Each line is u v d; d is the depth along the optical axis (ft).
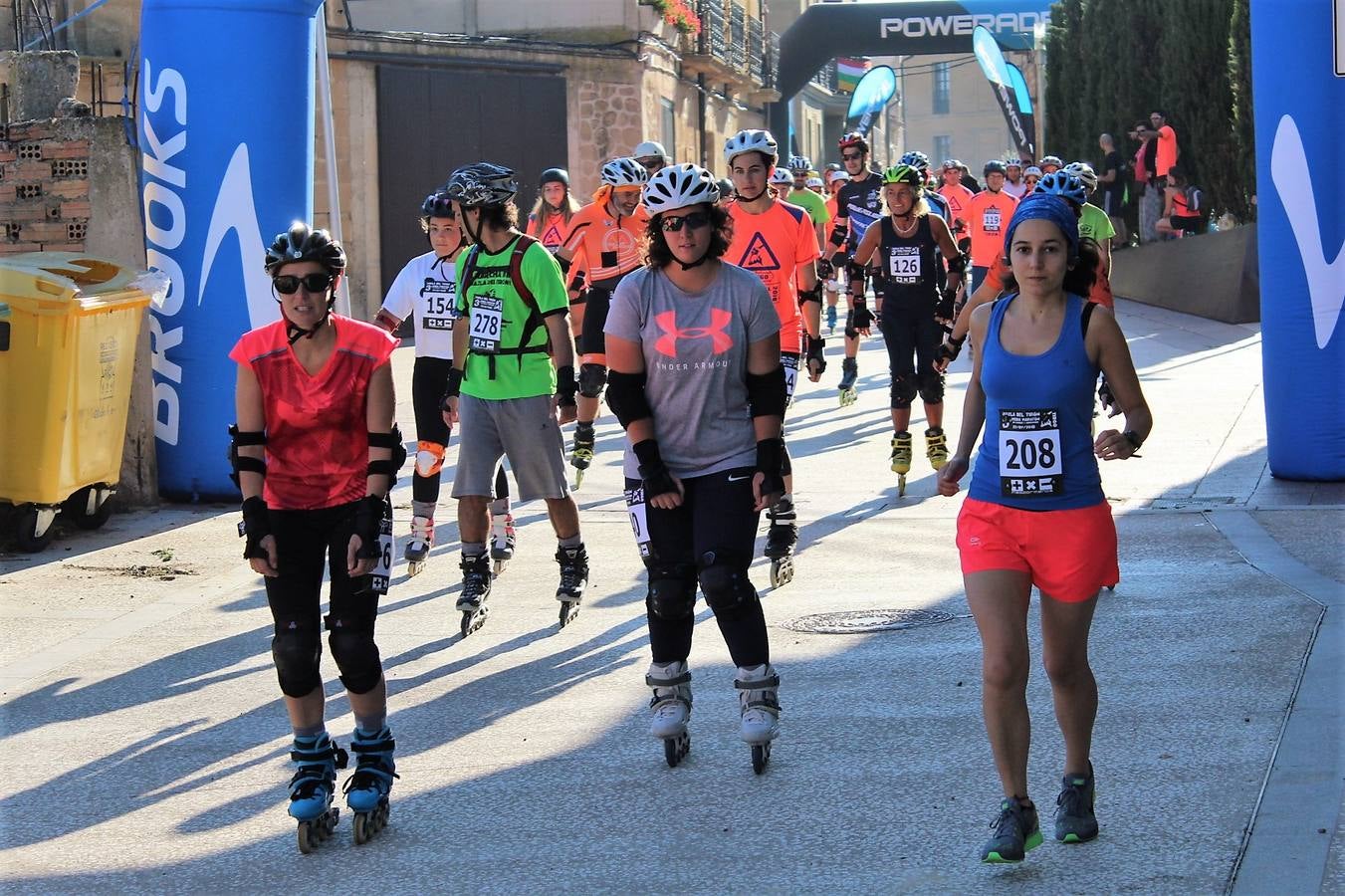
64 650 46.83
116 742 38.34
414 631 48.19
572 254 75.25
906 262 65.72
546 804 32.94
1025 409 28.40
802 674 41.73
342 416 30.78
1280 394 65.92
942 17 252.21
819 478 72.69
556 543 60.85
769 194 58.75
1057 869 28.22
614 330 33.83
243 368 30.78
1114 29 175.22
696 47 222.48
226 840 31.76
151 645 47.26
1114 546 28.60
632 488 34.58
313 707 31.24
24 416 59.47
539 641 46.52
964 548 28.84
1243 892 26.73
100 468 63.16
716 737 36.91
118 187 69.92
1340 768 32.50
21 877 30.07
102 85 122.72
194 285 68.39
